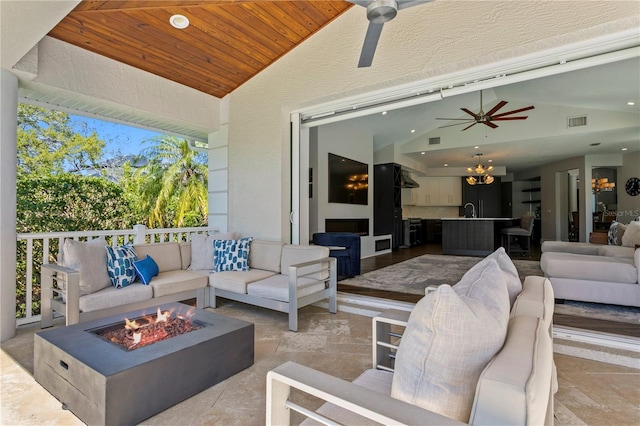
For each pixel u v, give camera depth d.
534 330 1.00
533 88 5.52
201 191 10.54
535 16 2.50
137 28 3.21
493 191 10.73
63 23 2.99
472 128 7.39
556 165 9.36
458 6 2.81
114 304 2.81
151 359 1.72
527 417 0.68
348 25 3.44
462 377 0.87
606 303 3.19
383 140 8.08
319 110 4.03
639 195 7.66
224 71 4.14
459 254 7.60
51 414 1.74
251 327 2.29
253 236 4.36
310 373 1.00
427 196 11.18
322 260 3.31
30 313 3.14
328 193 6.20
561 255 3.76
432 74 3.03
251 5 3.13
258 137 4.29
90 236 3.61
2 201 2.77
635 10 2.19
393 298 3.71
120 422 1.59
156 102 4.00
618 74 4.17
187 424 1.67
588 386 2.03
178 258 3.87
